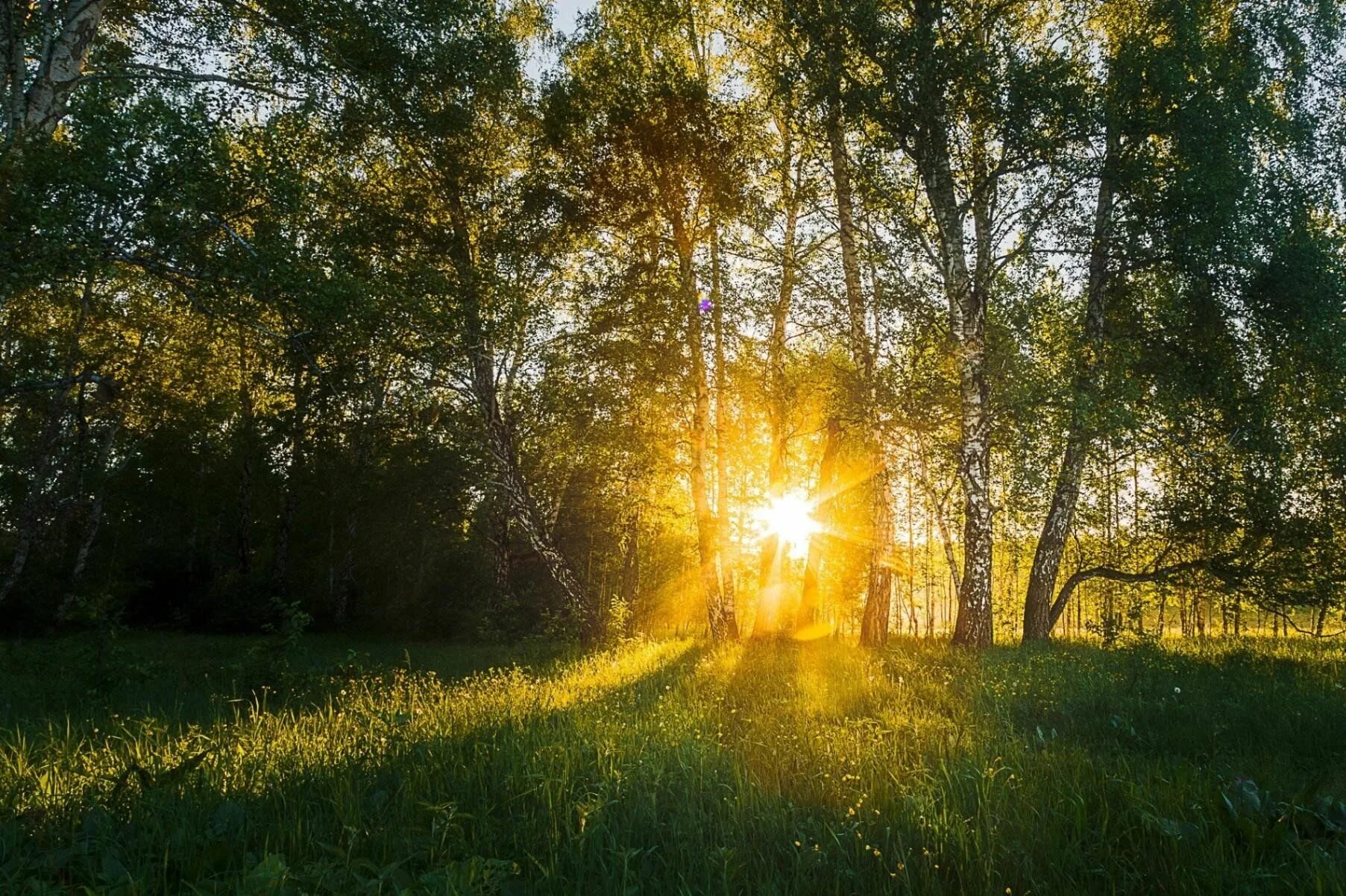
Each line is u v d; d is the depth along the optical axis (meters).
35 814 4.09
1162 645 16.14
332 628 29.88
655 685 9.83
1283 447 15.64
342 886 3.20
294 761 5.31
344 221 15.70
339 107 15.48
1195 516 16.27
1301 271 14.65
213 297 12.68
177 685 11.28
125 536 33.56
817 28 13.96
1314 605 15.82
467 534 28.11
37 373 21.59
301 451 28.58
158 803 4.22
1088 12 15.32
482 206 17.41
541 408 19.06
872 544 16.97
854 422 15.37
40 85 11.45
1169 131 14.17
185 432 29.05
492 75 16.45
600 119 17.27
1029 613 16.53
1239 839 3.95
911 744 6.07
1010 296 14.37
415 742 5.86
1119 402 14.23
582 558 35.09
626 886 3.35
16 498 26.69
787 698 8.74
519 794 4.57
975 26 13.35
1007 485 16.42
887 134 14.08
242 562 29.83
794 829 4.07
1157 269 16.20
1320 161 15.41
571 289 18.39
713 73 18.97
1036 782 4.86
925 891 3.35
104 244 11.15
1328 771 5.52
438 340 15.11
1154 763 5.72
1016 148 13.42
